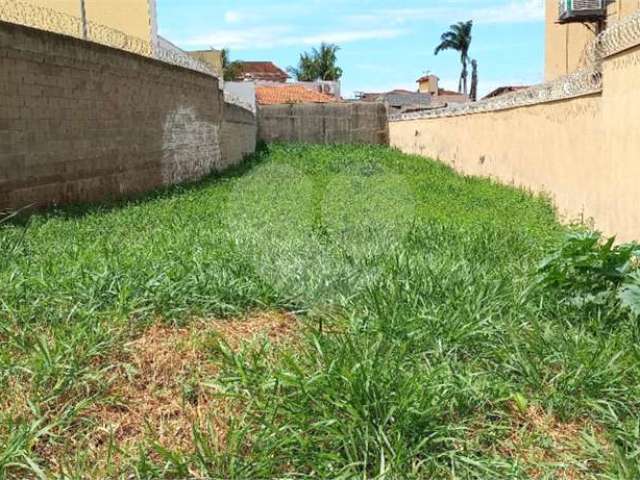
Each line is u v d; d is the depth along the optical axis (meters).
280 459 2.21
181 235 5.20
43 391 2.55
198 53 21.38
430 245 5.11
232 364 2.74
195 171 12.67
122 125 9.18
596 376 2.67
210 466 2.17
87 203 7.91
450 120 15.46
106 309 3.29
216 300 3.50
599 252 3.57
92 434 2.38
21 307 3.20
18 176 6.57
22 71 6.64
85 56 8.02
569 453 2.33
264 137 22.09
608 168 6.52
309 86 39.19
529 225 6.77
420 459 2.23
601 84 6.78
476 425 2.46
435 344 2.98
